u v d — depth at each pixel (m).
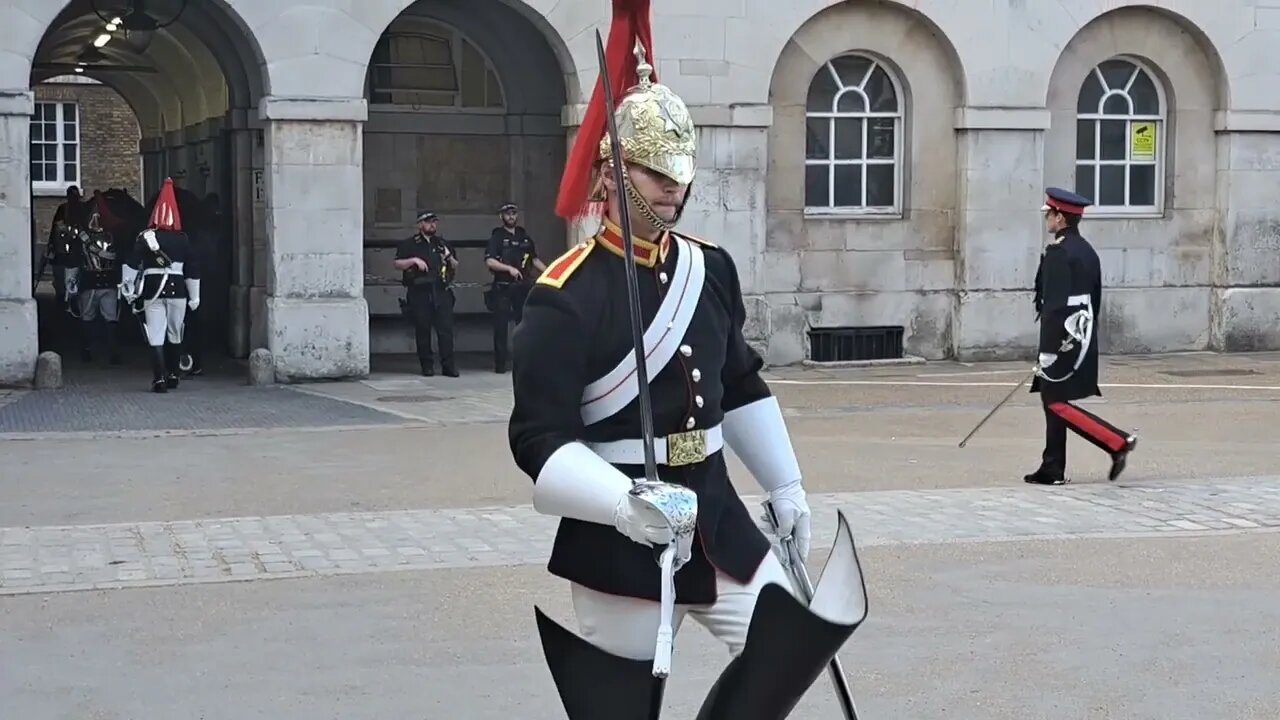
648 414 4.02
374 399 15.73
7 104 16.06
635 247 4.21
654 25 18.00
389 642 7.06
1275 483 11.04
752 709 3.86
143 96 28.83
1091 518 9.77
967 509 10.04
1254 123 20.02
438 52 20.22
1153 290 20.09
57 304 23.39
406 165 20.22
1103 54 19.75
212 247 20.84
